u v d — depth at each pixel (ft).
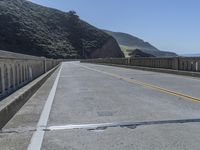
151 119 27.25
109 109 32.60
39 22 506.07
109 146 19.97
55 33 516.32
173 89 49.57
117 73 98.07
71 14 597.11
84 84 61.31
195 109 31.53
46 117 28.99
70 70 127.44
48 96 44.47
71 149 19.54
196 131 23.17
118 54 642.63
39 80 57.98
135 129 24.06
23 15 466.70
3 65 36.42
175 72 88.58
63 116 29.35
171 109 31.83
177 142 20.53
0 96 34.27
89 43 574.97
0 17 394.11
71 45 533.55
